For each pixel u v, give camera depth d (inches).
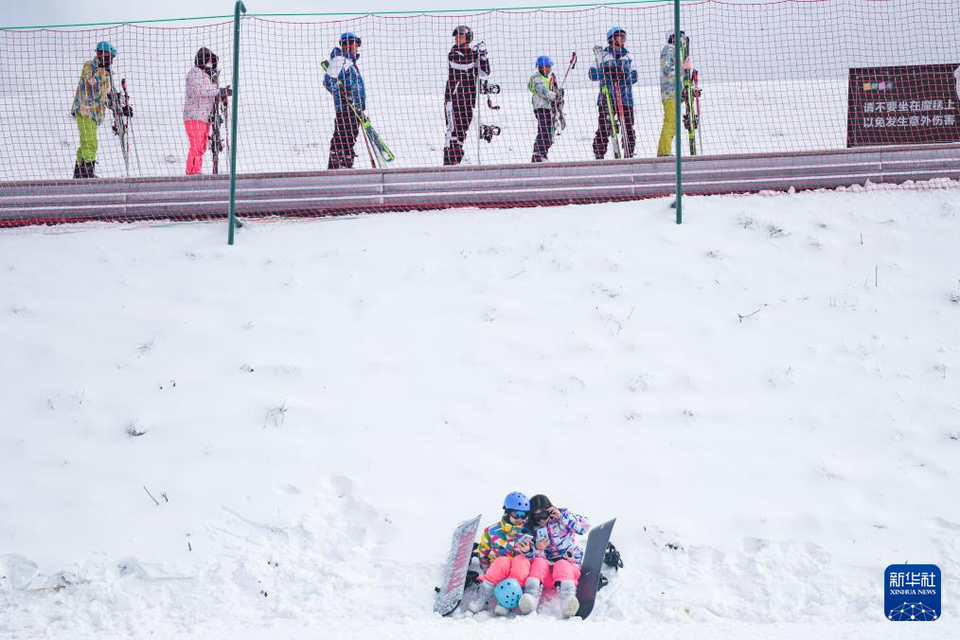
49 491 1141.1
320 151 2425.0
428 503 1113.4
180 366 1341.0
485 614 922.1
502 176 1736.0
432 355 1357.0
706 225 1615.4
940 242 1542.8
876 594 932.0
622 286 1477.6
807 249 1544.0
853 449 1167.0
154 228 1695.4
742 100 2908.5
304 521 1090.1
